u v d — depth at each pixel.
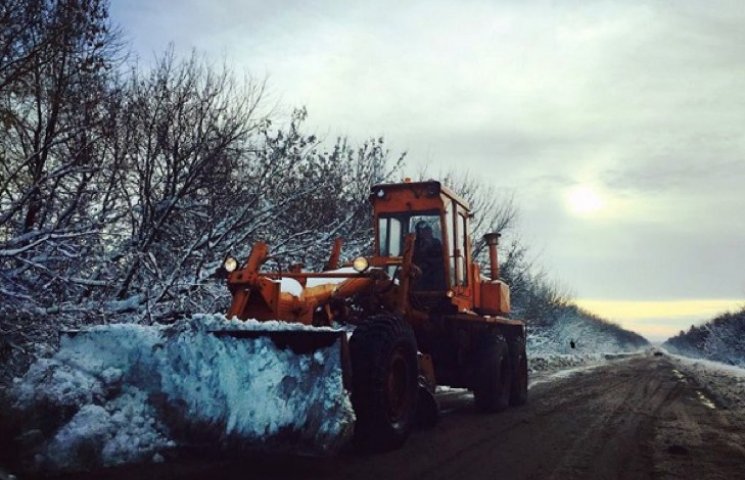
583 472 4.56
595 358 40.78
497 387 8.12
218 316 4.95
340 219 11.73
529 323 28.44
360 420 4.97
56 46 6.69
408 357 5.50
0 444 4.18
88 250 7.00
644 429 6.72
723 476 4.51
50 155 7.22
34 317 5.93
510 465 4.75
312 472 4.32
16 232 6.75
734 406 9.30
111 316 7.25
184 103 8.75
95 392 4.69
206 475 4.07
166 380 4.91
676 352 155.00
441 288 7.66
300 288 5.86
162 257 8.80
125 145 7.96
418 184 7.86
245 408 4.62
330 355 4.59
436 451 5.24
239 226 8.96
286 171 9.82
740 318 59.62
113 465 4.27
